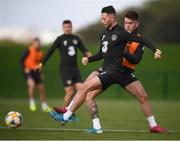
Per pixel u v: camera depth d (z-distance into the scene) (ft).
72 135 113.39
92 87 115.65
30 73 204.23
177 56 281.13
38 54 207.82
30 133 116.37
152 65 282.15
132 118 161.58
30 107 203.41
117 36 115.03
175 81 278.26
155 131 120.06
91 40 396.57
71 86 160.76
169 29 369.09
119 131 122.52
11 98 288.30
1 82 290.76
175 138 110.42
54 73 286.05
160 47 282.56
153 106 224.94
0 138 108.27
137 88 118.73
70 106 116.37
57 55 287.69
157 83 278.87
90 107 118.83
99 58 121.39
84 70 276.62
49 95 286.05
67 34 161.38
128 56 115.85
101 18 116.98
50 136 111.45
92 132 118.32
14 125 122.83
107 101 264.52
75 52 161.68
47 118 158.81
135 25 118.42
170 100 274.77
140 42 113.60
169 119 160.04
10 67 293.02
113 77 116.06
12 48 293.64
